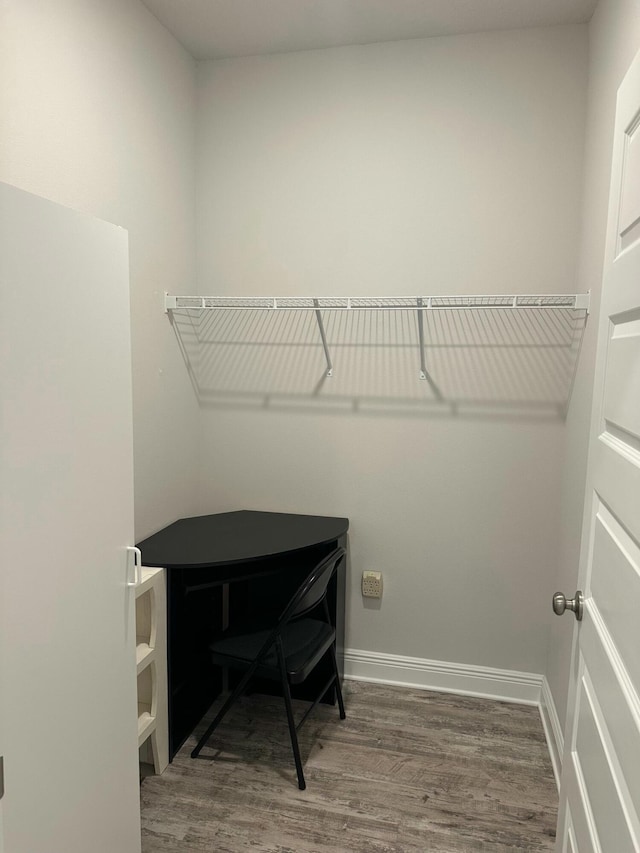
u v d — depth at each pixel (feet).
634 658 2.92
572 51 7.48
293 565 7.71
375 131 8.18
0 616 3.52
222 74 8.57
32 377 3.71
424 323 8.31
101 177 6.50
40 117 5.54
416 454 8.56
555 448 8.09
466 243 8.07
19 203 3.55
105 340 4.47
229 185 8.74
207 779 6.79
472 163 7.94
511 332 8.07
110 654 4.72
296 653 6.99
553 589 8.30
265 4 7.13
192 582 7.09
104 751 4.69
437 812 6.33
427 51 7.90
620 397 3.45
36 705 3.86
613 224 3.84
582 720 3.98
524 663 8.51
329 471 8.89
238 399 9.09
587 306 6.96
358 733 7.69
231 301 8.87
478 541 8.50
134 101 7.09
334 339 8.62
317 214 8.50
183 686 7.36
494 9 7.16
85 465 4.28
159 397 8.00
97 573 4.49
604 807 3.29
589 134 7.20
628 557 3.13
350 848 5.85
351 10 7.23
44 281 3.78
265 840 5.94
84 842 4.47
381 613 8.97
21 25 5.25
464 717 8.11
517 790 6.68
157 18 7.48
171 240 8.17
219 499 9.25
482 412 8.28
